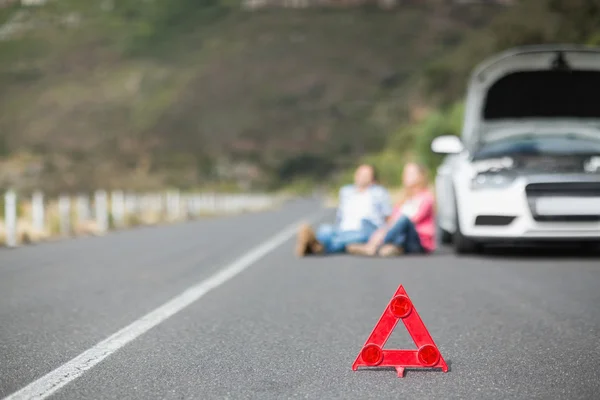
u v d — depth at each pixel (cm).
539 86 1521
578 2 7500
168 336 761
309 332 778
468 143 1527
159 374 605
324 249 1576
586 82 1502
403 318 606
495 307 917
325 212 4750
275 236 2225
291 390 556
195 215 4278
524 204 1346
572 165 1387
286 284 1140
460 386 563
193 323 830
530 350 685
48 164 14312
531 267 1310
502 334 759
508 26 8150
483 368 619
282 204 8494
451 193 1519
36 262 1525
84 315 885
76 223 2761
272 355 673
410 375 599
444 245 1736
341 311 903
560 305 927
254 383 576
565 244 1518
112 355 675
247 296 1026
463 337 745
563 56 1450
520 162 1413
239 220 3475
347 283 1144
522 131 1542
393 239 1503
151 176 16788
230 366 632
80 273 1314
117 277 1252
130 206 3666
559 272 1241
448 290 1057
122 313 898
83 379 590
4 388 563
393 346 709
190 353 683
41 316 879
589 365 626
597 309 898
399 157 8219
